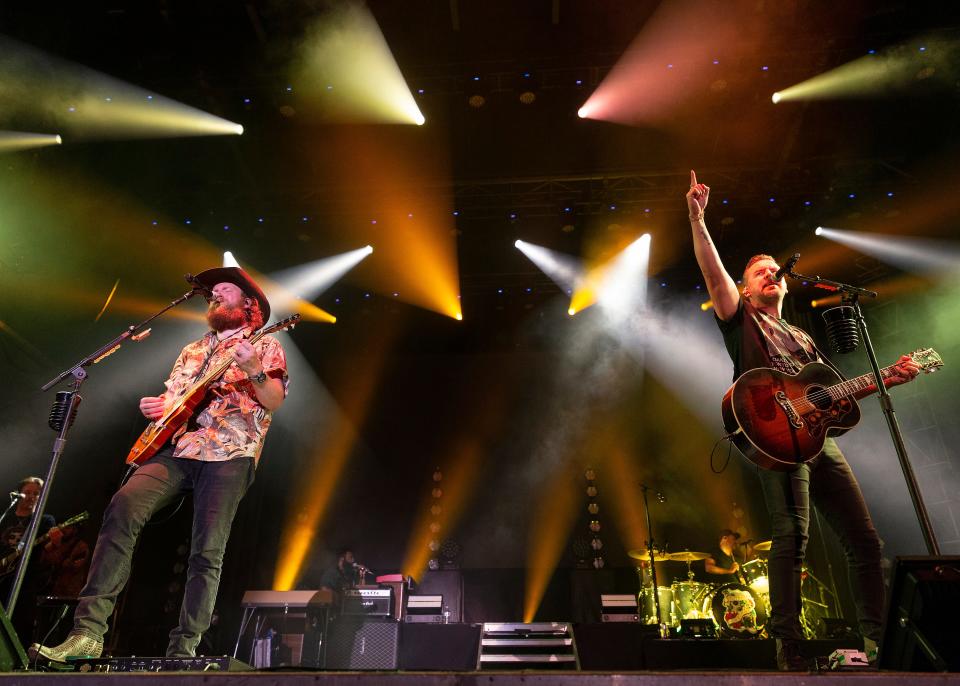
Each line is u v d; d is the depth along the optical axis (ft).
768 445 9.80
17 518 20.83
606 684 5.77
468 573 38.29
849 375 33.55
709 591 25.88
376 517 39.65
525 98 28.27
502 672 5.85
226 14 25.34
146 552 34.01
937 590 7.06
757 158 30.89
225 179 31.63
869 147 29.89
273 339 11.08
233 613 36.01
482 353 42.24
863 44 26.11
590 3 25.58
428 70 27.96
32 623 18.72
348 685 5.83
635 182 32.42
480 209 33.71
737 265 35.24
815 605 29.37
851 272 34.17
